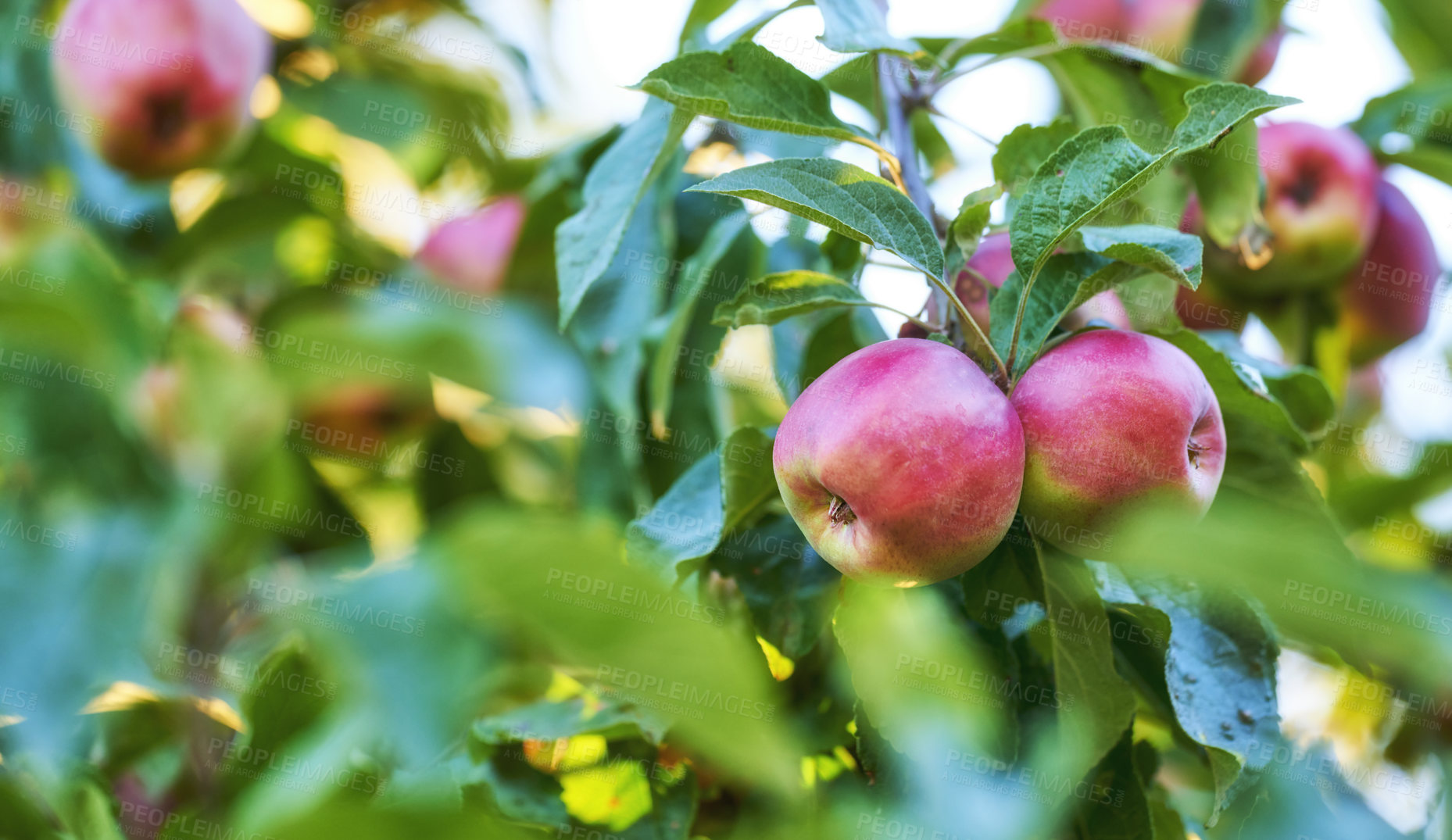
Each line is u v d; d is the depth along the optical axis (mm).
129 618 1165
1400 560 1189
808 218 987
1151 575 1043
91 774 1112
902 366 987
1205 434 1011
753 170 981
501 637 906
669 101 1004
